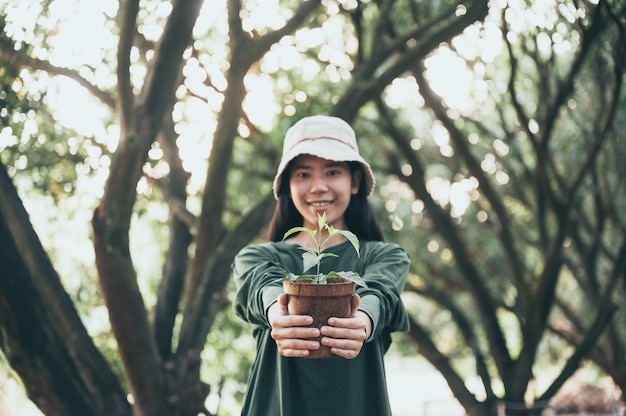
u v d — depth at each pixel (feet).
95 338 27.32
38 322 17.81
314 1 19.58
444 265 36.78
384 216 31.63
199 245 20.03
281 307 7.31
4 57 17.31
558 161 31.40
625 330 35.42
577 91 28.40
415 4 24.62
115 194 16.34
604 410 38.60
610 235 37.40
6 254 17.46
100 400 18.30
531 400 29.71
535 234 37.93
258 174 28.99
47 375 17.87
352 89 20.65
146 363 17.93
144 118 16.57
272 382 8.47
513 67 22.62
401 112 35.58
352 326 7.08
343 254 9.12
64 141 20.75
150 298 33.94
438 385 87.97
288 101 28.12
